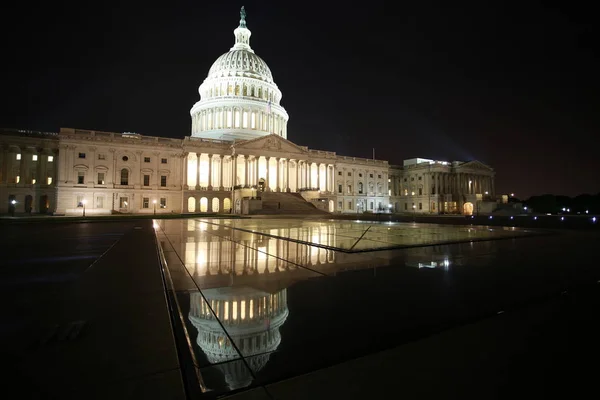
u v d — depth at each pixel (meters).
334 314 6.06
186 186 83.88
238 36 120.69
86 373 3.96
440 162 120.62
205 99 104.94
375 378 3.94
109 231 28.19
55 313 6.15
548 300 6.89
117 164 78.75
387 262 11.45
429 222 44.75
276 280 8.81
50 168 78.00
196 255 13.29
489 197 119.88
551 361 4.32
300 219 54.81
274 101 112.00
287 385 3.80
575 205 121.62
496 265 10.81
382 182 120.94
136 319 5.82
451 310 6.26
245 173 87.38
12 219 48.12
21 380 3.79
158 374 3.98
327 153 103.06
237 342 4.88
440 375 3.99
